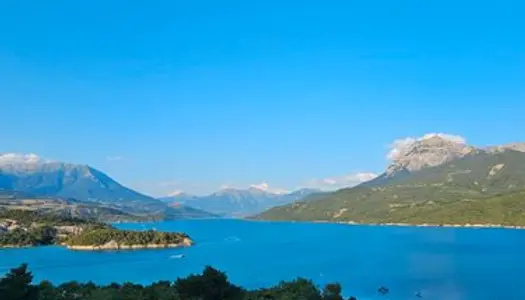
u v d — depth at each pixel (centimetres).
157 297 8575
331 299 9069
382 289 16300
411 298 15150
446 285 17288
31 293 7575
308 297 8875
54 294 8912
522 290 16250
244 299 8531
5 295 7231
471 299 14950
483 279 18612
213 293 8169
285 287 9356
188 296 8219
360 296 15500
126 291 9131
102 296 8725
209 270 8362
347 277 19438
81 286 10062
